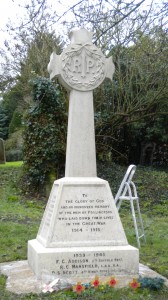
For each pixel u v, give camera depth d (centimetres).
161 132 2069
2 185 1605
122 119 1767
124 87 1688
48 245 577
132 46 1639
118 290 512
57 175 1558
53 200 625
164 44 1010
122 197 840
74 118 633
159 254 773
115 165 1823
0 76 2125
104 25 1253
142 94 1723
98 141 1772
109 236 602
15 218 1076
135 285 515
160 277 579
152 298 494
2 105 3650
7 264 652
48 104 1540
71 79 633
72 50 638
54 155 1523
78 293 495
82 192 609
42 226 645
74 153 627
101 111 1736
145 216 1261
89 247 586
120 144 2083
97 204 609
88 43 645
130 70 1653
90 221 601
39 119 1536
